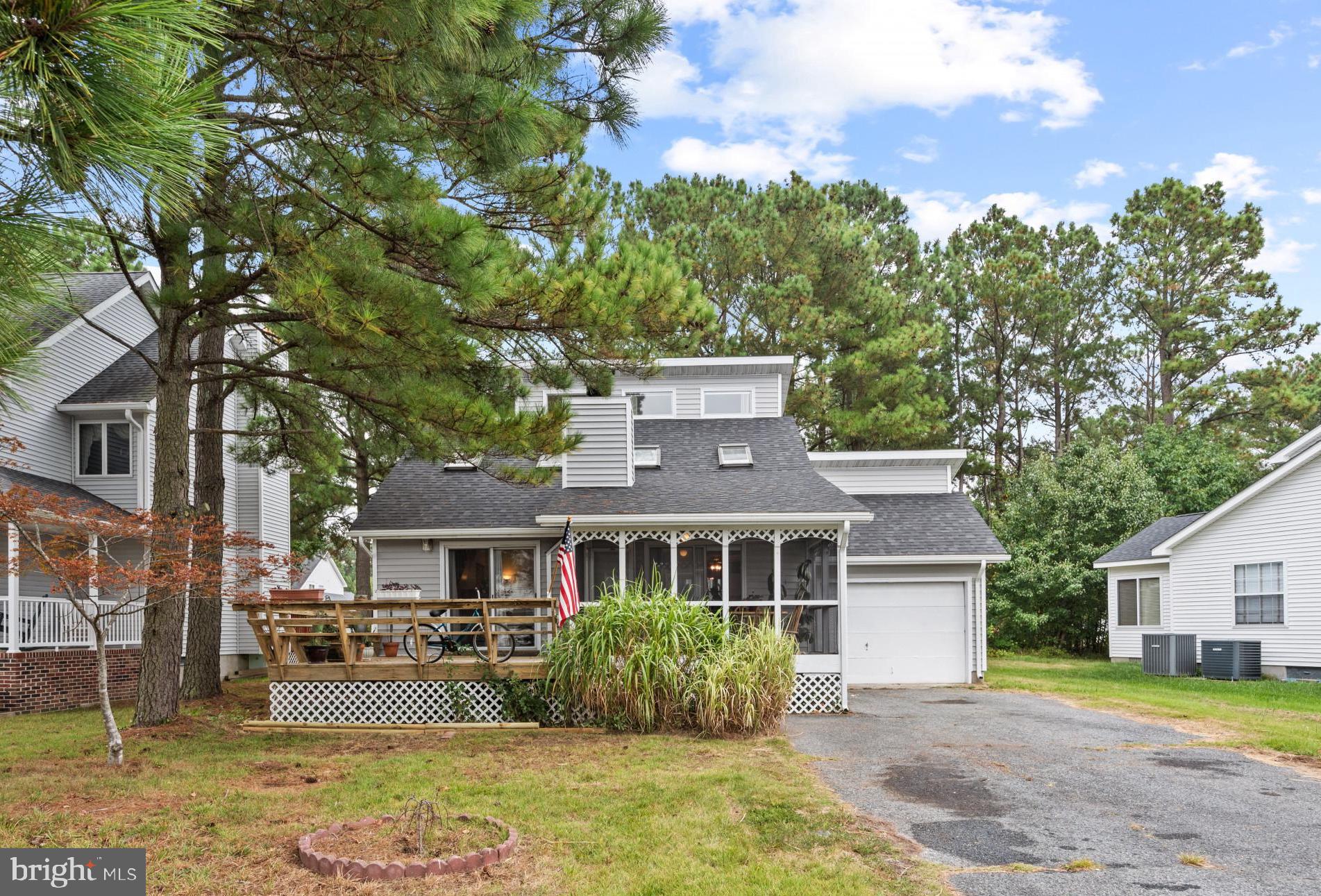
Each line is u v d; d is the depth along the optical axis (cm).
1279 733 1120
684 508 1395
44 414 1733
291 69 771
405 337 864
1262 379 3709
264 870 568
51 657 1479
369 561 2423
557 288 977
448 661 1230
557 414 1077
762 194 3200
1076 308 4078
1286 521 1892
